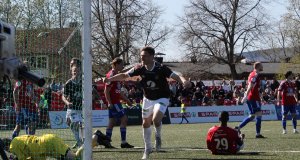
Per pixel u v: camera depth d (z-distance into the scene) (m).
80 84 7.99
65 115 8.09
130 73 8.91
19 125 7.90
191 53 58.84
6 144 6.70
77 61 7.14
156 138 10.05
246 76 69.50
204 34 58.22
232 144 9.36
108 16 46.16
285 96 16.39
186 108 29.22
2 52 3.15
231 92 34.97
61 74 7.39
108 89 11.52
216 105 31.97
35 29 7.61
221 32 58.34
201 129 20.80
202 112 29.42
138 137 16.11
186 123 28.58
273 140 13.21
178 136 15.88
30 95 7.93
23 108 7.88
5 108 7.46
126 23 47.50
